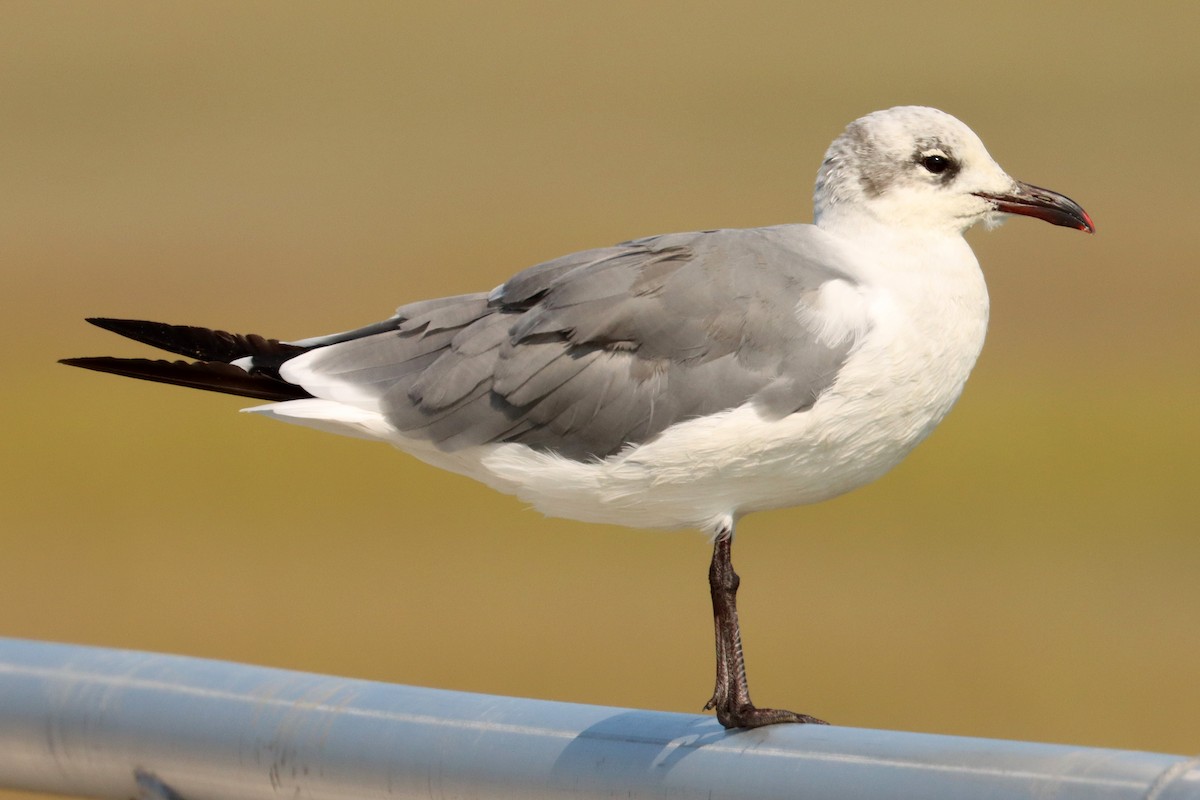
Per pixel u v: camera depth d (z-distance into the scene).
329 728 5.17
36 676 5.49
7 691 5.52
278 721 5.21
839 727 4.88
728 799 4.81
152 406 20.19
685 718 5.05
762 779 4.78
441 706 5.14
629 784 4.95
